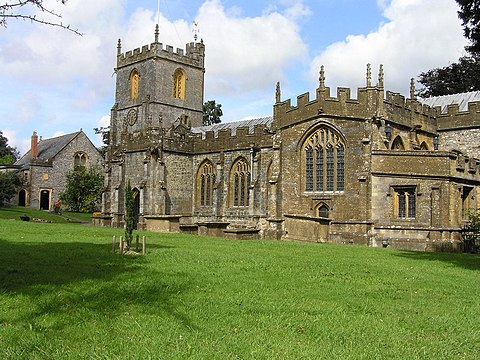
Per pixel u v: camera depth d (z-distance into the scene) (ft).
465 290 50.93
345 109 135.33
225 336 31.53
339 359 28.04
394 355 29.30
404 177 127.44
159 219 146.00
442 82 229.04
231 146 181.78
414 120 149.89
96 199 277.64
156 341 30.07
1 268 53.06
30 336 30.35
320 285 50.29
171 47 243.40
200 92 253.85
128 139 193.88
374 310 40.19
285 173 147.23
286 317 36.73
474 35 80.43
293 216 135.44
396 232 126.93
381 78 135.13
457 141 159.12
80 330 31.91
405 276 59.41
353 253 89.71
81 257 64.85
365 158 131.54
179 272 54.13
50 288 43.27
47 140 324.60
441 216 122.31
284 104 148.66
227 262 64.75
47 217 222.89
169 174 187.62
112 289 43.42
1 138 376.68
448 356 29.45
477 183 134.72
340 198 134.92
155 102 237.66
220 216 182.80
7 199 248.52
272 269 60.18
